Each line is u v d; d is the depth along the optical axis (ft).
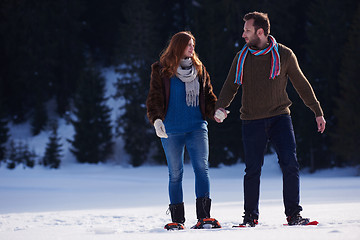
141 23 180.86
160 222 19.36
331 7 158.81
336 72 155.94
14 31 179.42
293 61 14.97
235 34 175.94
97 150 162.71
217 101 15.47
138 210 31.45
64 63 188.55
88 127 162.91
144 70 172.65
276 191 60.34
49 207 41.65
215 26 170.19
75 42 190.80
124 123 168.14
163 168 161.99
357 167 142.72
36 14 183.32
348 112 136.67
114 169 158.81
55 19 187.42
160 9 203.62
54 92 186.29
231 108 159.53
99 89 165.27
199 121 14.98
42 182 106.11
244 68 15.11
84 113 162.71
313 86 155.63
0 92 172.86
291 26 177.78
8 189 82.99
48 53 181.78
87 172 153.38
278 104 14.87
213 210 27.84
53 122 180.55
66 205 44.11
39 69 180.55
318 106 15.17
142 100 169.17
